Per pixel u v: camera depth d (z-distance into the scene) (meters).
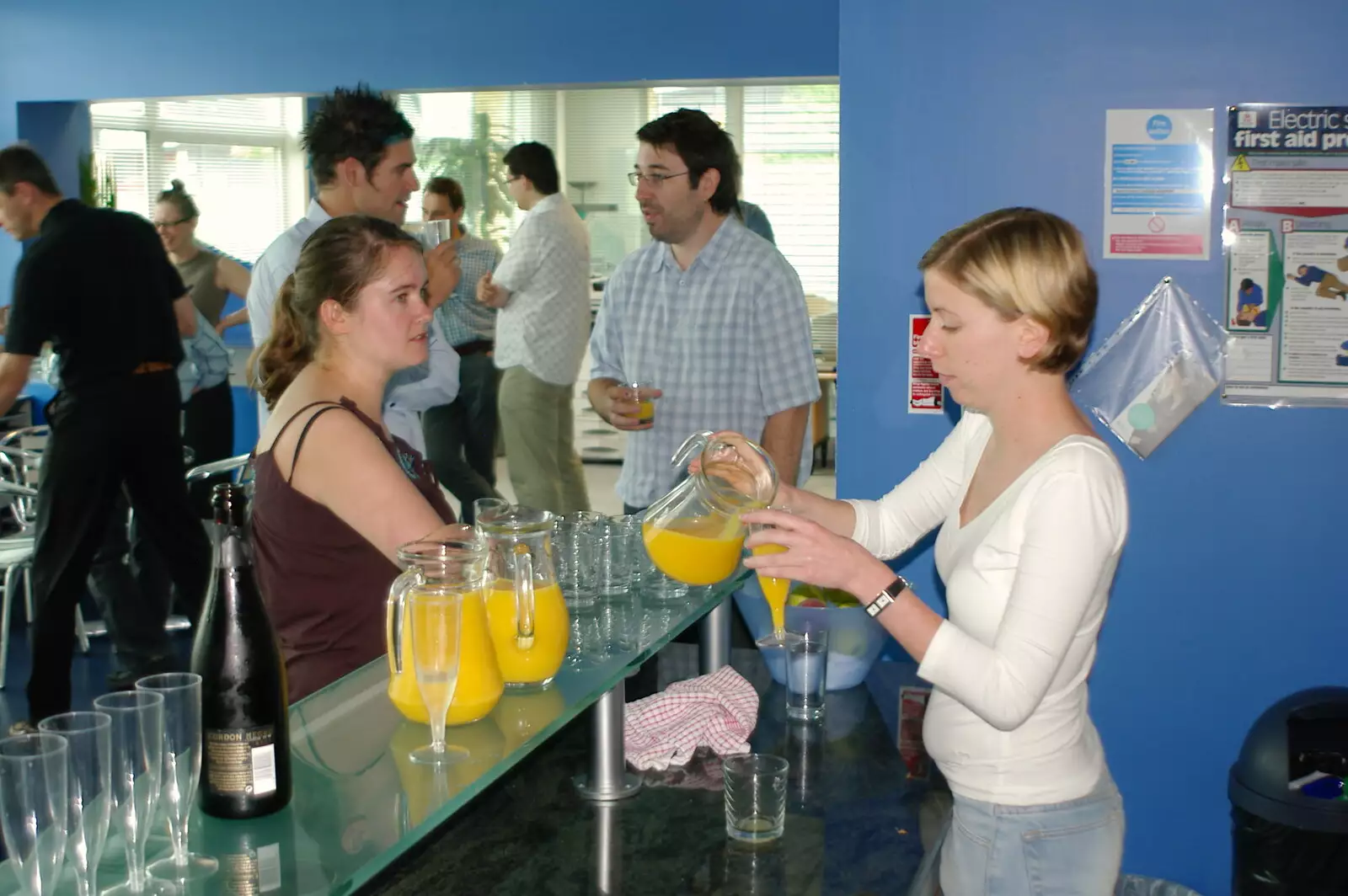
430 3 5.04
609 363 3.01
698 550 1.55
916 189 2.49
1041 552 1.33
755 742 1.77
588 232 5.43
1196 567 2.48
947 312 1.40
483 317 5.18
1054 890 1.42
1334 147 2.36
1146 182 2.42
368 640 1.64
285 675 1.11
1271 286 2.40
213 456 5.11
